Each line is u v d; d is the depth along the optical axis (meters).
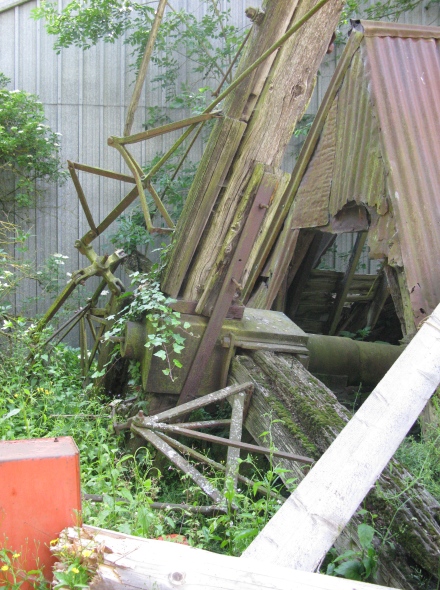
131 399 6.01
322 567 3.43
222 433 5.65
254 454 5.10
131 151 11.46
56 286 10.60
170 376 5.30
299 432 4.57
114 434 5.31
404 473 3.61
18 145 10.74
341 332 9.52
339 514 2.29
